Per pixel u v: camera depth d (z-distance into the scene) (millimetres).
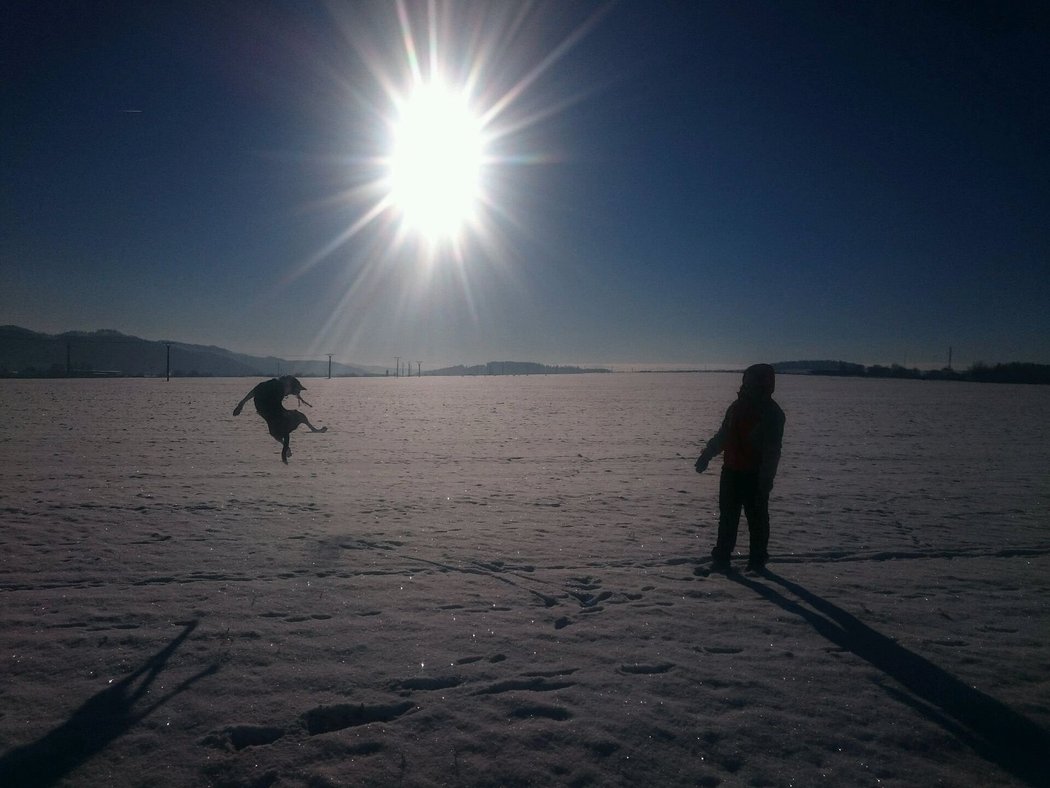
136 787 3449
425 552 8039
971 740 3941
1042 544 8641
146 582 6773
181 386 76125
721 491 7551
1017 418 32594
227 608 6012
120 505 10836
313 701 4340
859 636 5496
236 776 3551
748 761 3717
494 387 84188
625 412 37406
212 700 4336
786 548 8406
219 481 13477
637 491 12742
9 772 3549
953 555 8117
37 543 8305
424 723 4086
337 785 3482
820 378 120312
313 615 5863
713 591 6664
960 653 5164
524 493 12445
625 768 3643
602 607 6180
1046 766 3695
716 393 63812
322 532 9055
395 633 5473
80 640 5273
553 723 4098
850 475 14703
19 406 37781
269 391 10289
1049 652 5191
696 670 4840
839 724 4105
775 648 5246
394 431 25750
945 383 93375
